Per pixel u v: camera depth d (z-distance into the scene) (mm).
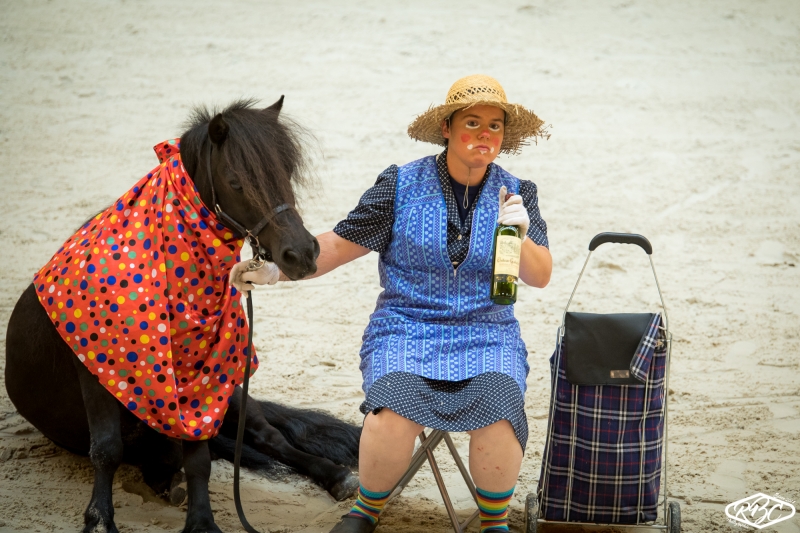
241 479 7109
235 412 6957
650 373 5965
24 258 12031
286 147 5676
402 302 6160
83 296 5789
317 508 6652
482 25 21812
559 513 6102
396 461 5617
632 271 12156
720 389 8898
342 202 14039
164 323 5707
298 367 9297
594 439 5984
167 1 22672
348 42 20766
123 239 5848
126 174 15008
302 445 7180
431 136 6465
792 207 14344
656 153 16312
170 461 6867
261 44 20531
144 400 5789
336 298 11375
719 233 13398
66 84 18469
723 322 10656
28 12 21531
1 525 6078
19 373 6719
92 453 5875
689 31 21797
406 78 19078
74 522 6203
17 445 7516
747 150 16484
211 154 5598
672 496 6773
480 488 5734
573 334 5945
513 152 6789
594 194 14703
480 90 5922
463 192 6223
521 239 5734
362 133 16672
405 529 6266
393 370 5766
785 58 20531
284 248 5430
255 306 11047
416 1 23141
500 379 5703
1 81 18406
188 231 5738
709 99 18578
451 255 6078
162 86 18484
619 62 20188
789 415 8320
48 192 14258
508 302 5613
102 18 21516
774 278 12023
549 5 23078
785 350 9906
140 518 6352
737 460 7398
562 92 18688
